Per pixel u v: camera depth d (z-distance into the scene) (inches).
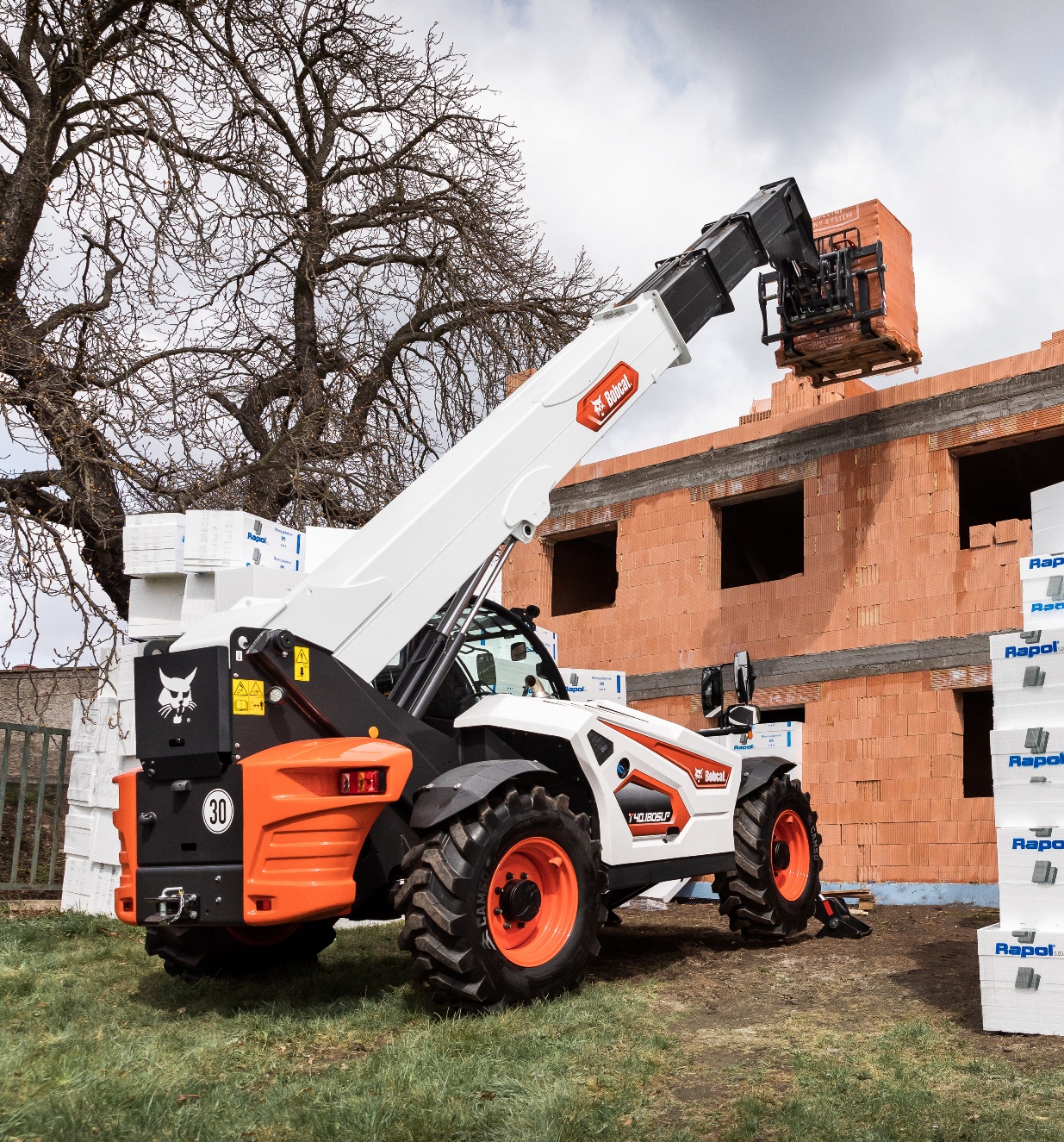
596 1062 159.0
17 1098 135.0
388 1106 134.6
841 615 385.4
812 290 357.1
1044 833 173.8
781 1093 144.9
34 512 461.1
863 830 366.0
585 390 251.1
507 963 189.6
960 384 368.8
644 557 450.3
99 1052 159.5
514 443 233.5
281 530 289.9
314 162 611.5
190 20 498.0
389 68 601.9
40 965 235.0
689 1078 153.6
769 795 278.4
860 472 389.4
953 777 350.6
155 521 276.8
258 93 538.6
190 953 224.8
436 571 215.0
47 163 495.5
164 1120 130.5
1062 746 173.8
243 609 205.2
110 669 325.1
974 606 354.9
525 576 488.1
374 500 505.7
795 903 277.1
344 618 200.5
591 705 243.6
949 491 368.2
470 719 218.5
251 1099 141.9
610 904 256.1
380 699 203.3
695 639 426.9
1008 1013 171.3
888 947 264.2
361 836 186.1
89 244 498.6
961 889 340.8
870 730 370.9
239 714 183.5
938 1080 148.1
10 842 474.0
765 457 416.8
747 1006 202.5
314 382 536.7
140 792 195.8
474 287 581.3
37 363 409.4
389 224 586.6
